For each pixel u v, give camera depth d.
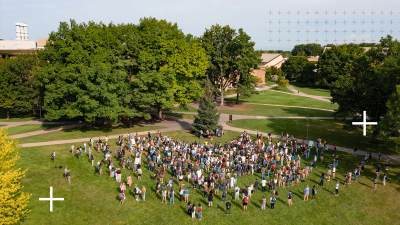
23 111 75.19
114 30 61.44
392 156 51.41
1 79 69.50
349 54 123.62
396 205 38.50
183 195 37.12
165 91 61.09
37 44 112.38
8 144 28.33
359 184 42.38
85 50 57.69
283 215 35.84
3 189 25.89
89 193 37.50
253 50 86.25
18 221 30.61
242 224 34.03
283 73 152.00
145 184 40.03
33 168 41.56
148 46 61.72
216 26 85.00
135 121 66.38
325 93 117.06
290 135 61.31
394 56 55.53
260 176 43.25
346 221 35.69
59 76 55.38
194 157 46.72
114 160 45.38
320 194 39.97
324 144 53.28
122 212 34.81
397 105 40.97
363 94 54.56
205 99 58.69
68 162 43.88
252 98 99.75
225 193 37.50
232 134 61.09
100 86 53.66
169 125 65.00
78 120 66.38
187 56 64.62
